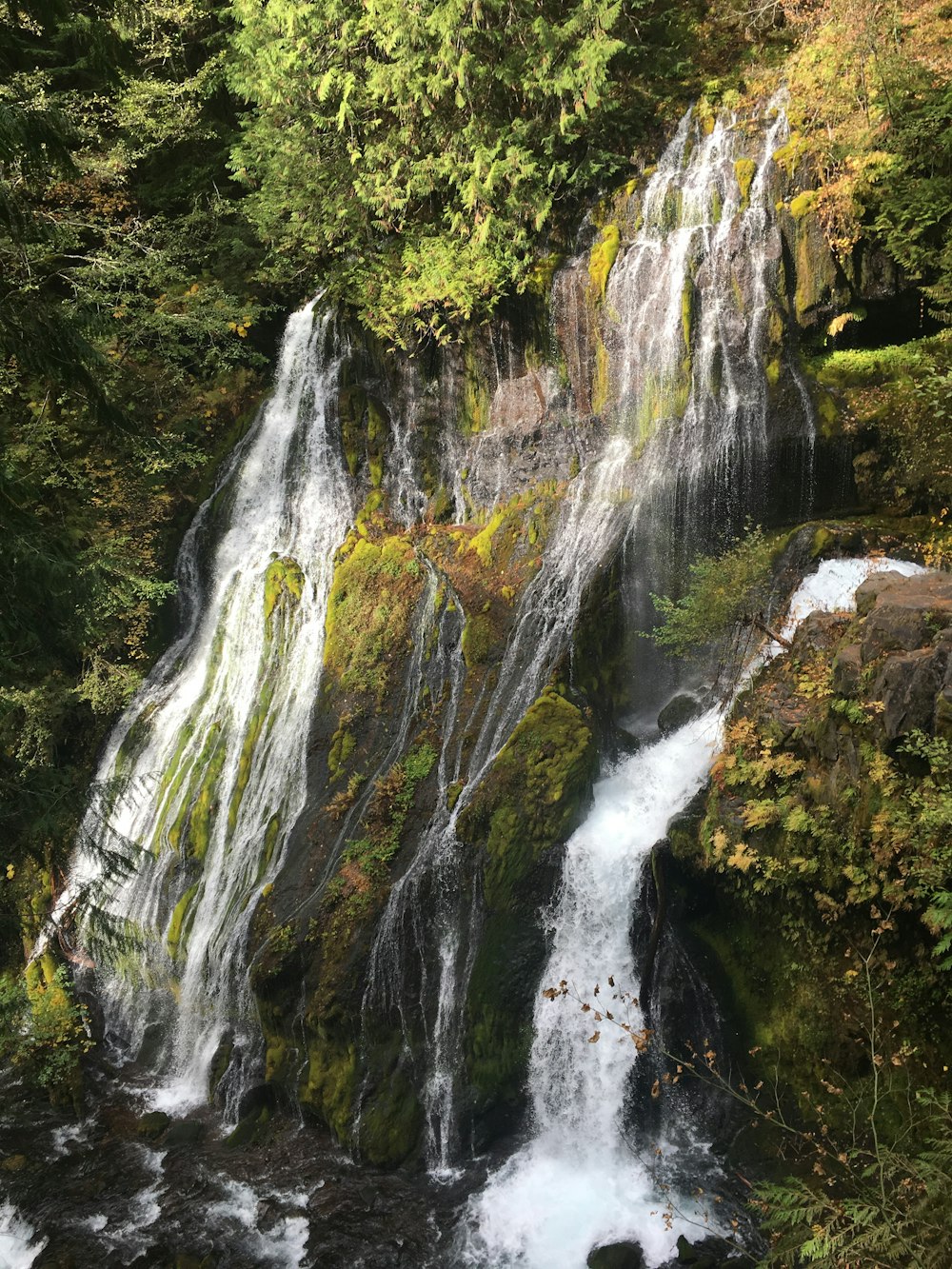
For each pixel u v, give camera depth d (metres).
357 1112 8.38
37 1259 7.59
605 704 9.73
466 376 13.20
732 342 10.46
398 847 9.52
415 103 12.89
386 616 11.84
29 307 6.63
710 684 9.32
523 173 11.99
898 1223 4.12
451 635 11.08
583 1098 7.80
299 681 12.29
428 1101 8.18
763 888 7.16
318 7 12.95
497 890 8.52
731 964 7.55
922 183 9.68
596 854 8.32
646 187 11.91
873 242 10.15
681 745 8.89
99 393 7.05
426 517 13.17
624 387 11.38
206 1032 10.05
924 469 9.56
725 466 10.18
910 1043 6.25
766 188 10.74
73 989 11.30
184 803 12.18
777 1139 6.82
